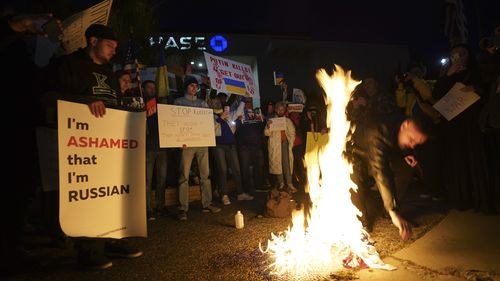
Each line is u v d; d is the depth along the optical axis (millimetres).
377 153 3363
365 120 3633
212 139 5180
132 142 3014
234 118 6410
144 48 7320
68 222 2607
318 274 2789
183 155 4934
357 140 3582
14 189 2963
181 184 4934
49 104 2760
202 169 5250
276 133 6621
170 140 4758
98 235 2773
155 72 6406
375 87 4809
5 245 2939
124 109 2977
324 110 6934
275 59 17109
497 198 4316
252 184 7133
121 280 2857
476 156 4395
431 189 5395
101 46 3303
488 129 4156
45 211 3715
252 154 6855
